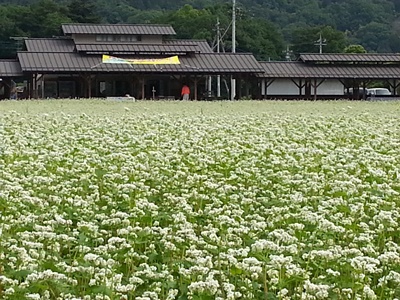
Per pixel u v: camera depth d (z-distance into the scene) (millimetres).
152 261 7945
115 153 14602
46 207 9844
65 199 10477
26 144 16188
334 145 17688
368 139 19078
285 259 7152
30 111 29297
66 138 17750
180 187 11859
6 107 32875
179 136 18688
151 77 59562
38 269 7348
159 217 9508
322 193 11508
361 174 13320
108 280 6996
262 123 23531
